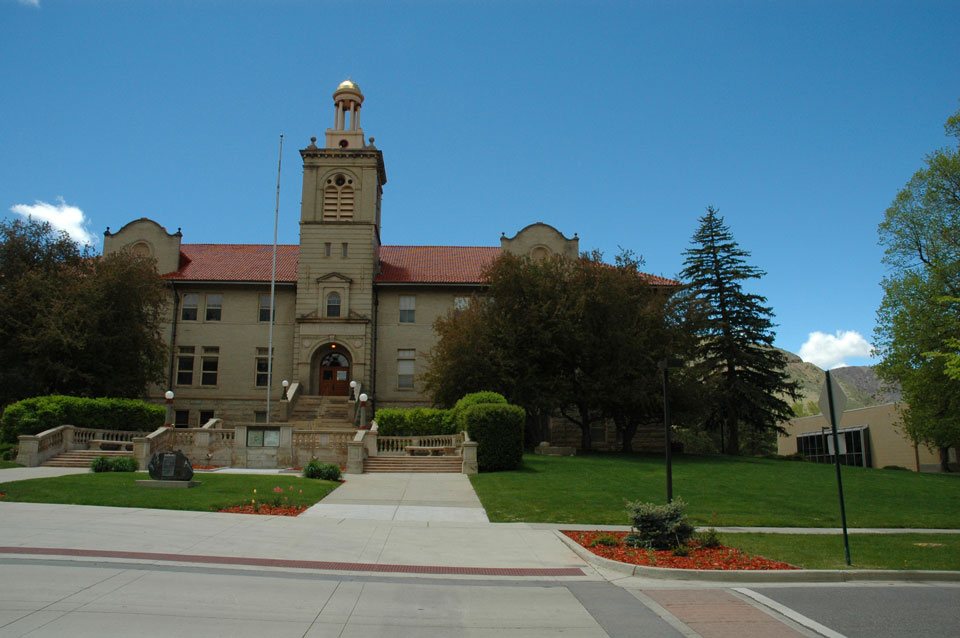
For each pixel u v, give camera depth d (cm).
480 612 888
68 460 2733
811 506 2175
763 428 4531
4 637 712
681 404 3703
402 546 1339
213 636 748
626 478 2628
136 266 3897
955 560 1294
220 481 2223
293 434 2923
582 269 3688
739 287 4578
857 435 5484
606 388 3612
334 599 923
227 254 5250
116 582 952
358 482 2470
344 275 4597
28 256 3859
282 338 4722
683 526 1350
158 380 4172
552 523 1725
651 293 3850
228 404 4647
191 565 1089
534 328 3572
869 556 1320
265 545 1285
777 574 1130
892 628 841
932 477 3097
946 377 3238
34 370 3484
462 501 2067
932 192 3466
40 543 1204
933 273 3356
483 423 2838
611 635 801
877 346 3659
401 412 3538
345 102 4925
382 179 5103
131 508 1686
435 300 4800
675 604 948
